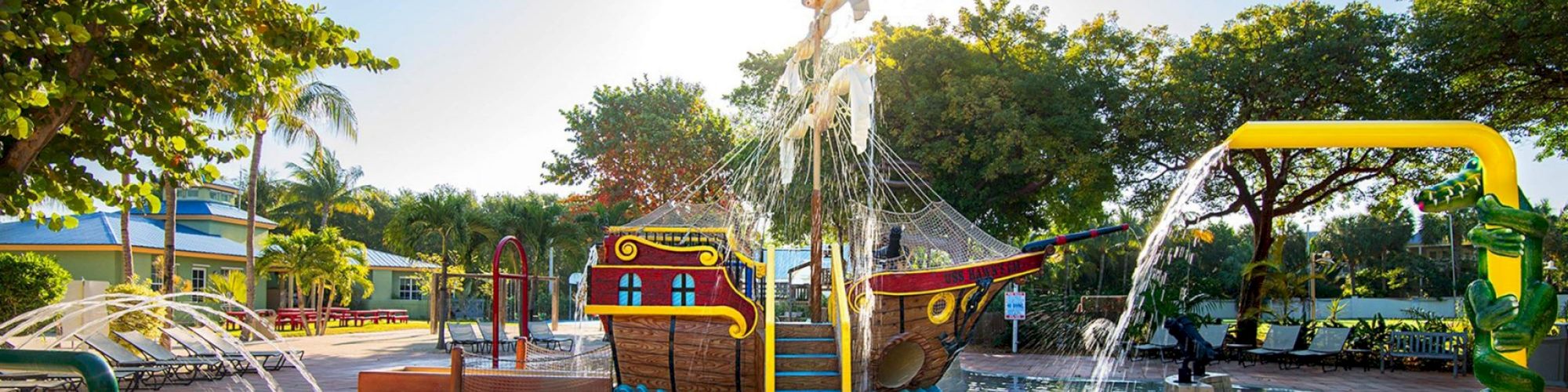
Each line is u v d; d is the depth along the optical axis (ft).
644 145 118.93
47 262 59.36
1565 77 55.31
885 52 70.44
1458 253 171.83
